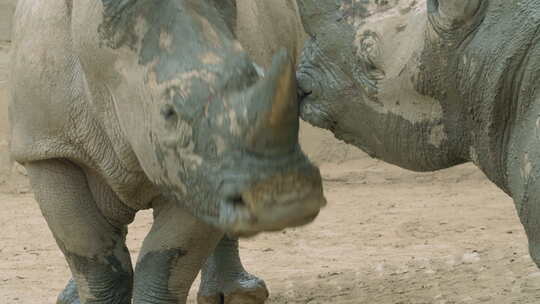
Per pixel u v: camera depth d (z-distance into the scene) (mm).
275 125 11188
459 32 13625
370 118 15211
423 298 21094
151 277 15648
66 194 15977
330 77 15555
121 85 13070
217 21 12461
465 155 14406
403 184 40719
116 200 16125
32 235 31578
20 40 15891
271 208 11422
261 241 29906
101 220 16250
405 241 29266
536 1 12875
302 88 15891
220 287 22047
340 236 30391
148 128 12734
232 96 11828
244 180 11484
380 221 32719
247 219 11562
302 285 23547
